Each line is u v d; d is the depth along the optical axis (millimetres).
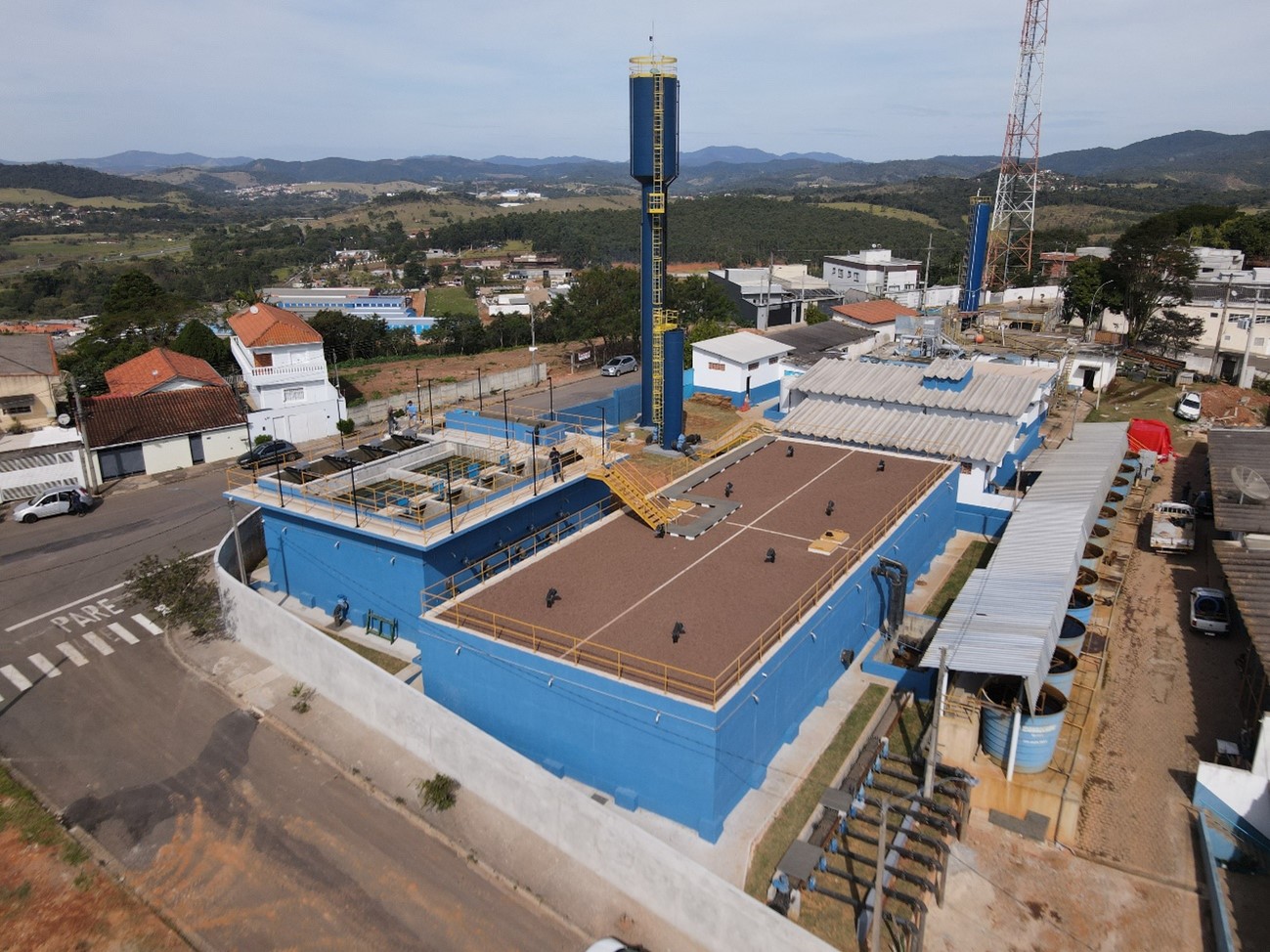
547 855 21234
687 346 78438
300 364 60906
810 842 20891
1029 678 21734
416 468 38312
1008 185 92125
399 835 21922
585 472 35812
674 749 21203
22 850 20781
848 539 30969
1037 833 22234
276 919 19281
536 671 23062
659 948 18609
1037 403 49344
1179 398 65938
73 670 29609
